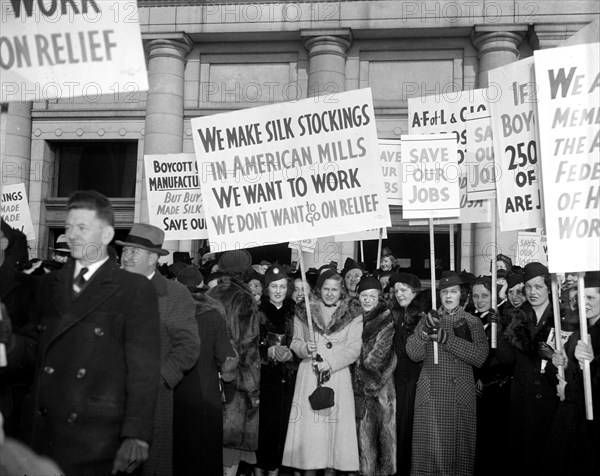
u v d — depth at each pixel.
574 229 4.62
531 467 5.36
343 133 5.72
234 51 16.75
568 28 14.88
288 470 7.01
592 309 4.96
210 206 5.79
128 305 3.56
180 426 4.80
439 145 6.39
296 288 7.11
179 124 16.58
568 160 4.68
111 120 17.14
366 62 16.36
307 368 5.86
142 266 4.50
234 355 5.05
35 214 17.19
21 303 4.08
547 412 5.34
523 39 15.49
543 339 5.42
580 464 4.84
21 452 2.66
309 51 16.17
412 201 6.36
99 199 3.68
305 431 5.69
